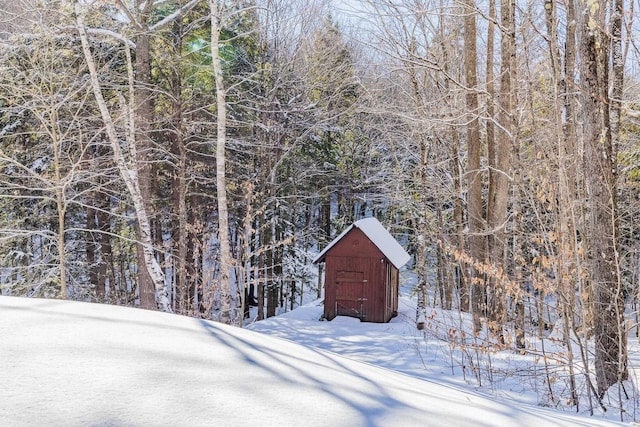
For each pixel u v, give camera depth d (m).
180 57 16.02
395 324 16.09
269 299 24.23
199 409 1.97
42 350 2.50
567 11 10.93
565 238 7.38
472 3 12.54
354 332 14.88
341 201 29.33
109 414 1.82
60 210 11.89
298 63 21.52
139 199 12.05
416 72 16.20
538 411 4.12
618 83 10.45
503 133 12.22
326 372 2.96
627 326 7.07
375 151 25.89
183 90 17.47
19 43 12.18
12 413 1.74
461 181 16.88
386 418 2.20
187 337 3.16
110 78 14.31
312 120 22.36
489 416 2.77
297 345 4.01
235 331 3.75
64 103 12.71
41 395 1.93
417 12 11.45
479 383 7.57
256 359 2.90
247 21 19.86
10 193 16.17
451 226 21.42
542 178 8.17
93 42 14.20
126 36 13.80
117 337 2.92
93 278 20.84
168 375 2.33
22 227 16.97
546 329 12.73
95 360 2.42
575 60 11.28
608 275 7.10
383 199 25.98
